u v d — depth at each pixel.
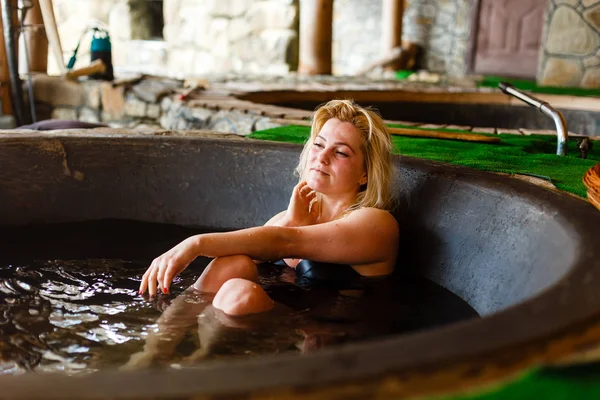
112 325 1.51
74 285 1.80
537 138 3.09
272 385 0.76
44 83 5.04
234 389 0.75
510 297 1.55
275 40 8.50
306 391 0.76
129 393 0.74
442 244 1.90
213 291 1.72
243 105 4.10
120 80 5.01
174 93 4.75
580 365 0.86
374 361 0.80
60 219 2.44
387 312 1.66
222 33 9.06
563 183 1.93
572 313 0.94
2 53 4.81
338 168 1.90
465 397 0.81
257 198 2.39
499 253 1.67
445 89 5.80
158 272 1.70
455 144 2.78
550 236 1.46
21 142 2.38
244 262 1.74
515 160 2.39
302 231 1.83
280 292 1.77
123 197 2.49
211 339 1.44
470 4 9.34
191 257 1.71
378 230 1.87
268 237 1.78
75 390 0.75
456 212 1.88
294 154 2.33
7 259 2.02
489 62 9.19
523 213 1.64
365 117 1.93
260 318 1.57
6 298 1.69
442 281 1.88
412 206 2.02
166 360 1.33
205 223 2.45
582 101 5.09
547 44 7.46
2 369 1.29
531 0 8.62
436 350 0.83
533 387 0.82
